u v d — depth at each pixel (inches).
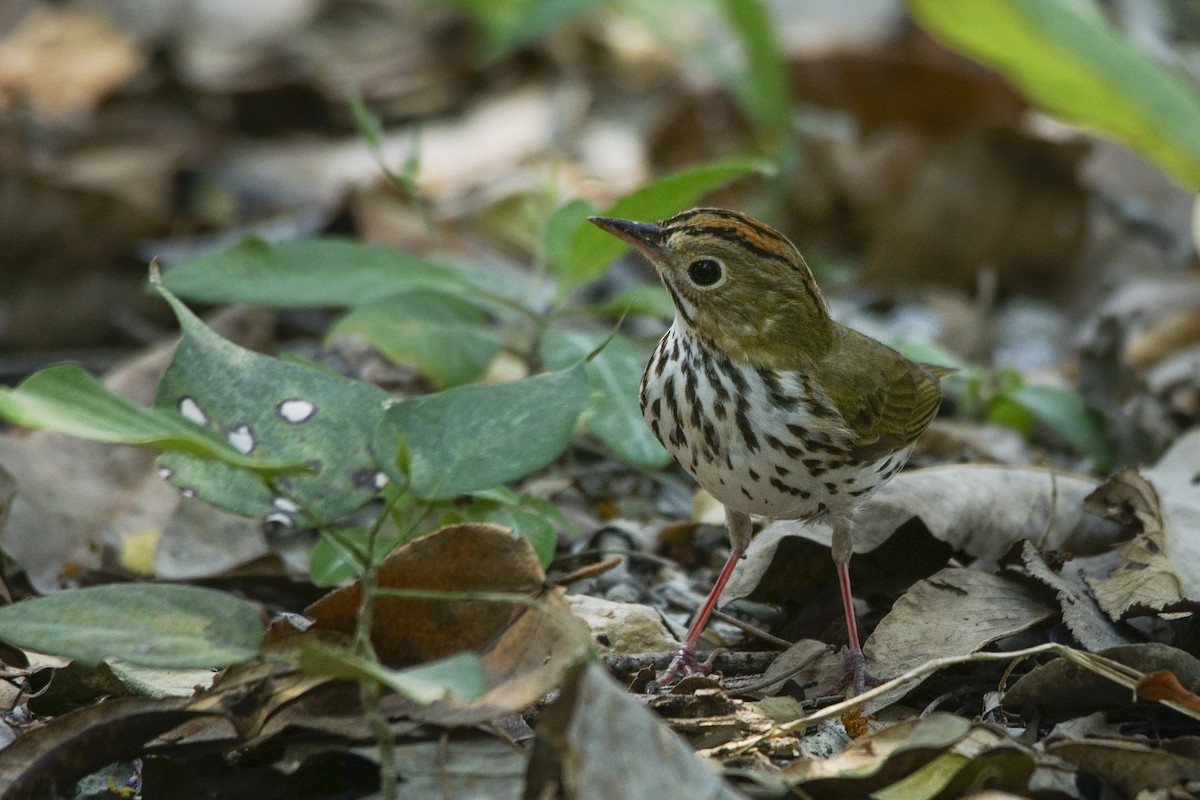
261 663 302.5
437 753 290.0
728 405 373.7
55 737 293.1
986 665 359.9
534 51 920.3
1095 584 369.4
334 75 898.7
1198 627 360.5
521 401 290.4
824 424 372.5
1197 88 782.5
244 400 294.4
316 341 639.1
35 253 692.1
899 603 370.9
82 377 252.7
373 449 284.8
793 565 413.1
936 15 534.6
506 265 702.5
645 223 393.4
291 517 286.5
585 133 850.8
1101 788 298.8
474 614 308.2
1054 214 738.2
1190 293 673.0
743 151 797.9
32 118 818.2
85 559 442.9
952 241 740.7
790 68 787.4
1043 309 730.2
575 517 475.5
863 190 760.3
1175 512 392.2
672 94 859.4
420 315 492.1
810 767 297.1
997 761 288.4
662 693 341.1
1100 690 328.8
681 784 251.8
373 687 264.2
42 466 453.4
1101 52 522.6
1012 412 556.7
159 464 287.1
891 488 410.6
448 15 944.9
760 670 372.8
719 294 374.6
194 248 710.5
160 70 872.9
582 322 643.5
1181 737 310.7
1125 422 538.0
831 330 397.1
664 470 514.0
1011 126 736.3
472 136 846.5
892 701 334.0
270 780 294.4
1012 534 407.5
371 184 769.6
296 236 695.1
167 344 554.9
